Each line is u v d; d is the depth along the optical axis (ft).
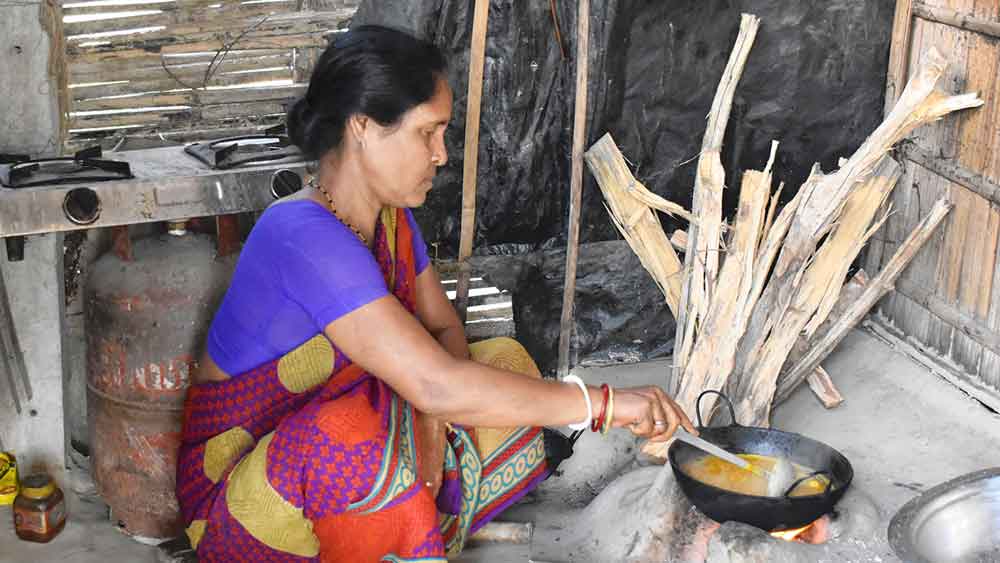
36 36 8.35
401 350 6.25
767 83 10.13
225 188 7.89
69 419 9.33
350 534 6.45
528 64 9.58
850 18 10.06
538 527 8.41
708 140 9.42
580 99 9.64
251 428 6.83
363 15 9.16
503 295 10.08
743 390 9.16
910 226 10.22
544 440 8.47
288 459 6.33
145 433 8.06
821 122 10.39
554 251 10.28
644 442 9.19
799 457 8.02
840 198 9.01
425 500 6.45
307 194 6.54
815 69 10.16
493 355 7.64
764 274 9.06
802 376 9.64
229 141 8.64
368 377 6.70
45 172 7.63
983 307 9.34
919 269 10.11
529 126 9.78
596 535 8.18
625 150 10.07
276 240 6.39
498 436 7.31
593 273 10.44
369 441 6.30
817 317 9.39
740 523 7.47
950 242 9.68
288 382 6.72
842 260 9.39
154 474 8.14
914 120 8.80
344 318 6.27
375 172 6.34
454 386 6.25
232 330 6.73
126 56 8.66
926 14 9.73
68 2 8.36
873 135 8.95
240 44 8.95
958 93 9.43
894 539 7.09
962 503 7.41
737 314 9.00
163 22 8.66
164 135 9.02
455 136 9.64
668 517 7.88
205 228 8.82
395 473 6.33
